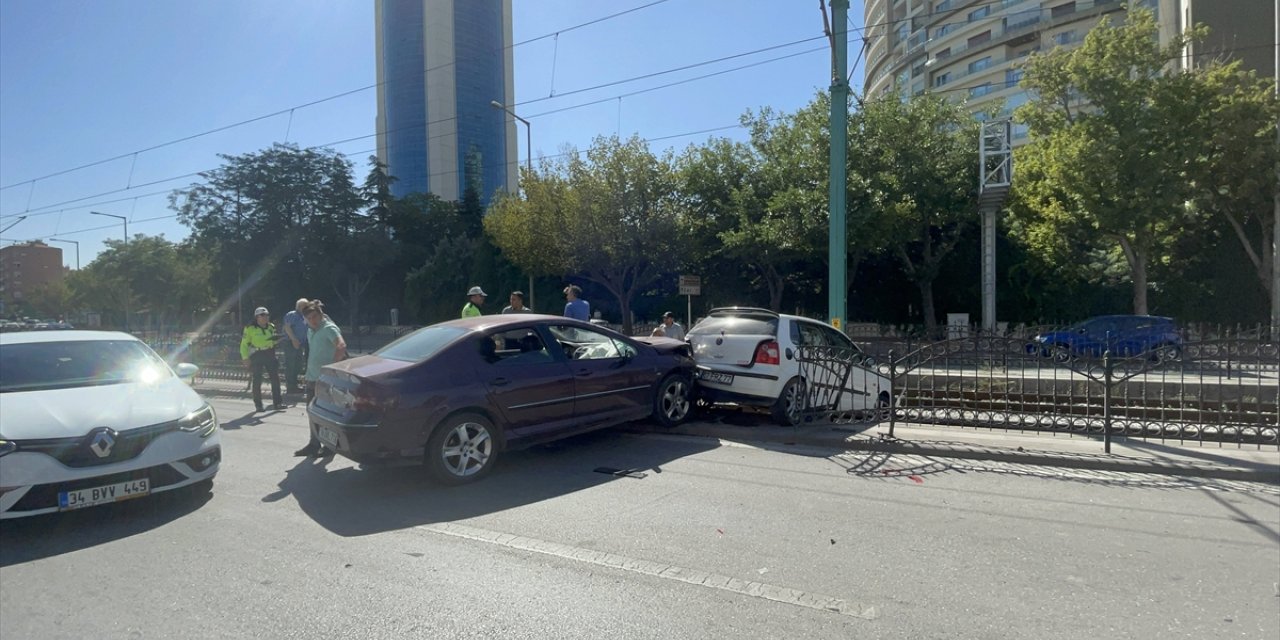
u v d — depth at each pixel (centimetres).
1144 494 580
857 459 712
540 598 393
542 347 718
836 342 987
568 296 1116
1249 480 619
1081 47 2461
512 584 412
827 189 2405
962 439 761
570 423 723
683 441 806
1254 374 805
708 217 2872
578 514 542
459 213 5431
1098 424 803
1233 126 2225
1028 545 464
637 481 635
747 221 2597
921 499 569
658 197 2847
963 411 892
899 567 429
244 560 457
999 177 2333
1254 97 2242
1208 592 389
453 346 656
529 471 678
